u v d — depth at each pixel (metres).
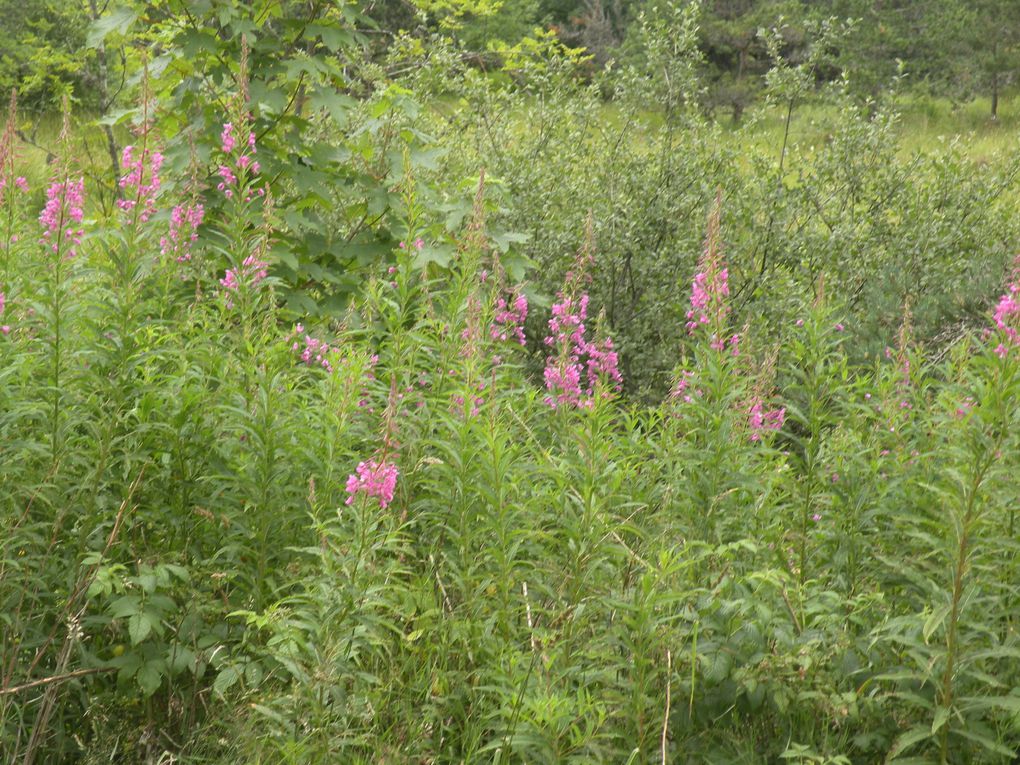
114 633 4.03
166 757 3.77
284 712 3.43
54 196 4.31
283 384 4.24
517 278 6.31
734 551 3.86
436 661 3.67
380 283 5.38
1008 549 3.46
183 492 4.12
